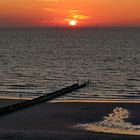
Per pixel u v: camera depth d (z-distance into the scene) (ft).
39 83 314.96
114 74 369.71
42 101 222.69
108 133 151.64
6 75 360.28
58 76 356.18
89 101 228.22
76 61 497.46
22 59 523.70
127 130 156.56
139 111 195.42
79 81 321.93
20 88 288.51
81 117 181.06
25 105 204.85
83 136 146.41
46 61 498.28
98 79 335.47
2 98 240.53
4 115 182.70
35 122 169.68
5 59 519.60
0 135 146.72
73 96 247.91
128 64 456.45
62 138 143.64
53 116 182.70
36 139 142.31
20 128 158.40
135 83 314.35
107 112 192.95
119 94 261.44
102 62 481.46
